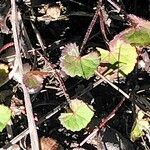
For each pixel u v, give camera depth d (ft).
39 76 0.93
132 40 0.92
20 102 1.00
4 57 0.99
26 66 0.98
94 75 1.01
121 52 0.96
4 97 1.00
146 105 1.01
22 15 1.03
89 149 1.00
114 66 0.97
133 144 1.01
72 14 1.04
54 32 1.05
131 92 1.02
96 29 1.04
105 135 0.99
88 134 1.00
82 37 1.05
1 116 0.91
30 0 1.03
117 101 1.03
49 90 1.02
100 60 0.96
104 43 1.03
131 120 1.02
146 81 1.04
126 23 1.03
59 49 1.03
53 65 1.00
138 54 1.00
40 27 1.04
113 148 0.98
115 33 1.04
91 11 1.05
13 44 0.98
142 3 1.07
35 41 1.03
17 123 1.00
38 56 1.01
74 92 1.02
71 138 1.01
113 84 0.99
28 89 0.91
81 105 0.93
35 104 1.01
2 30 0.99
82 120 0.92
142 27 0.92
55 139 1.00
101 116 1.02
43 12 1.04
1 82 0.98
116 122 1.02
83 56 0.94
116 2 1.02
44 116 0.98
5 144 0.99
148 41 0.91
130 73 1.02
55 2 1.04
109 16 1.03
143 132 1.01
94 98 1.03
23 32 1.00
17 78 0.98
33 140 0.90
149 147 1.02
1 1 0.99
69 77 1.01
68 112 0.94
